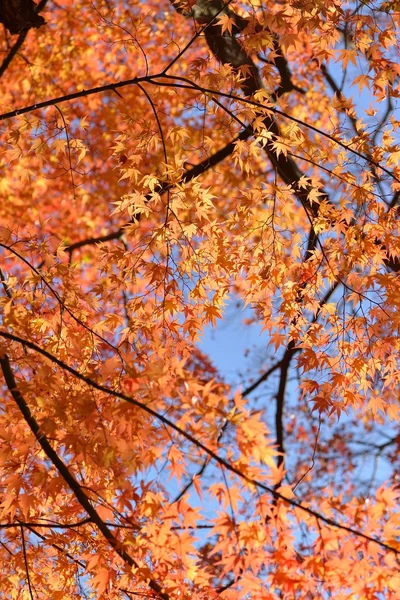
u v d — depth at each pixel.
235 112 4.79
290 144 4.93
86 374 3.22
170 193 4.64
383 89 4.63
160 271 4.62
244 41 4.58
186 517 3.01
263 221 5.06
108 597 3.65
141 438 3.14
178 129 4.88
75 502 3.96
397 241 4.83
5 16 5.23
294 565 2.91
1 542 3.92
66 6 11.83
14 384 3.36
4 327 3.91
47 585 4.07
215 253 4.78
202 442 3.02
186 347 4.57
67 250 9.48
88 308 4.60
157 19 12.12
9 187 11.90
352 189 4.93
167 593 3.19
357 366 4.71
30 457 3.67
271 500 2.91
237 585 3.12
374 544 2.85
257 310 5.07
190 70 4.77
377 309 4.71
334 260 5.02
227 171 11.75
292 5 4.50
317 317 5.13
